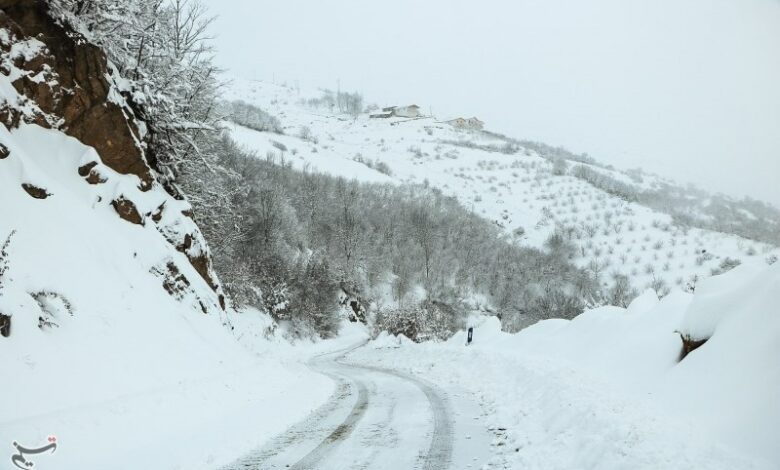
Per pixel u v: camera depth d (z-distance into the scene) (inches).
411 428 367.2
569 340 629.3
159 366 460.1
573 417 315.0
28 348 344.2
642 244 2674.7
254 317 1337.4
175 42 917.8
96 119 641.6
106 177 625.6
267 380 584.4
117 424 324.2
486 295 2447.1
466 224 2886.3
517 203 3575.3
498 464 273.4
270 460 293.3
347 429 368.8
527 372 527.2
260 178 1930.4
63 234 474.0
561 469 249.0
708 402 272.7
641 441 232.1
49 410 315.9
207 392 445.7
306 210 2256.4
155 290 584.1
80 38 629.0
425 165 4411.9
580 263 2576.3
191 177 951.0
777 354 260.5
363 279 2225.6
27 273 394.3
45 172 533.6
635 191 4074.8
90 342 406.6
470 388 561.6
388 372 791.1
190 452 305.7
